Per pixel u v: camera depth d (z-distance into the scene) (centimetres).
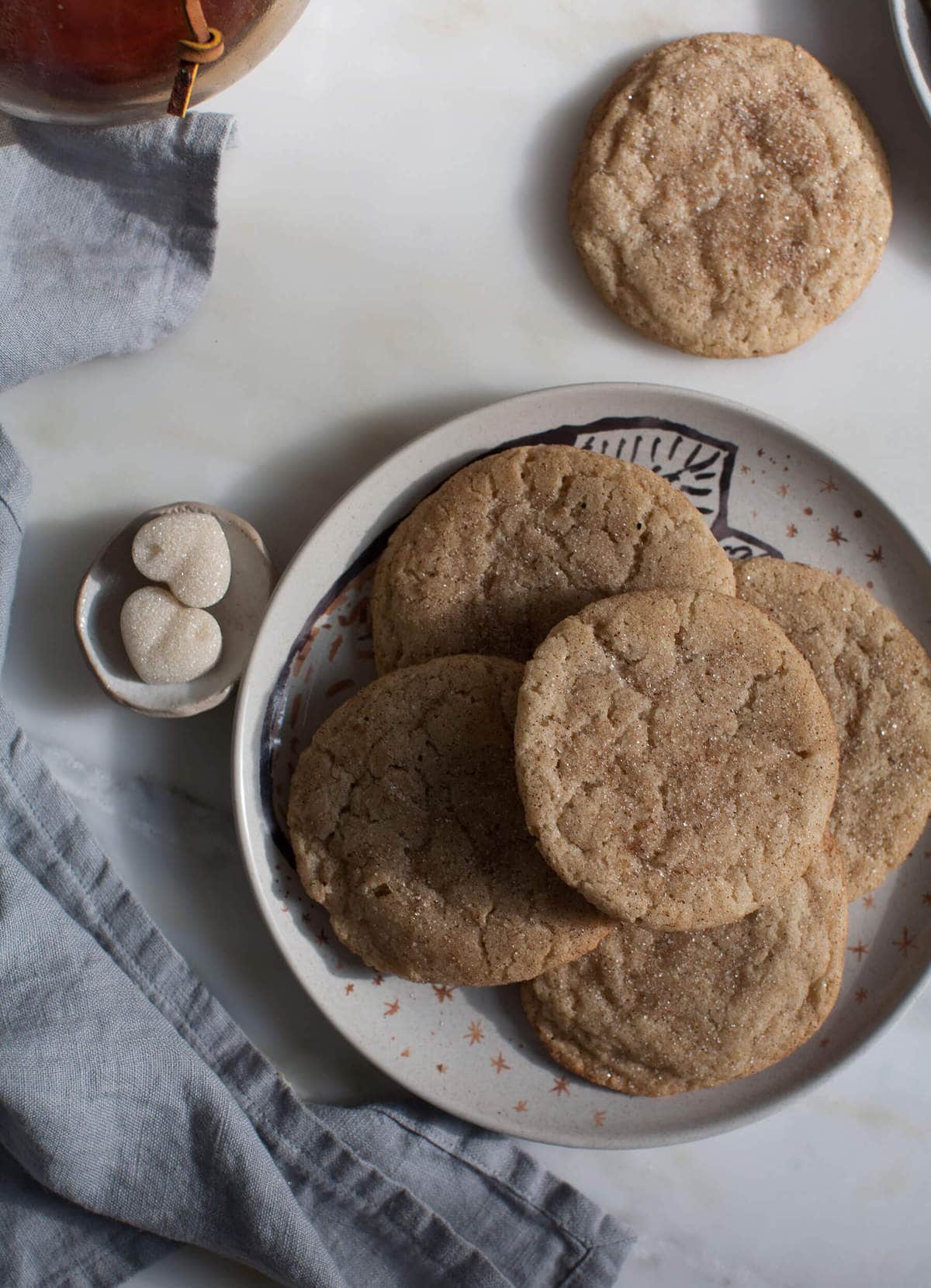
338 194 52
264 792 50
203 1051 51
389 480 50
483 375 53
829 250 52
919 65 51
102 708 52
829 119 52
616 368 53
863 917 52
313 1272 50
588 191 51
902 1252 53
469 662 49
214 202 51
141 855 52
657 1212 53
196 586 50
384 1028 51
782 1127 53
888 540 52
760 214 51
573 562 50
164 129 50
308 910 50
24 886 50
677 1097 51
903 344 53
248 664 49
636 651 47
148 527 50
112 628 51
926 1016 54
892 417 53
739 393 53
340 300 52
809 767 47
